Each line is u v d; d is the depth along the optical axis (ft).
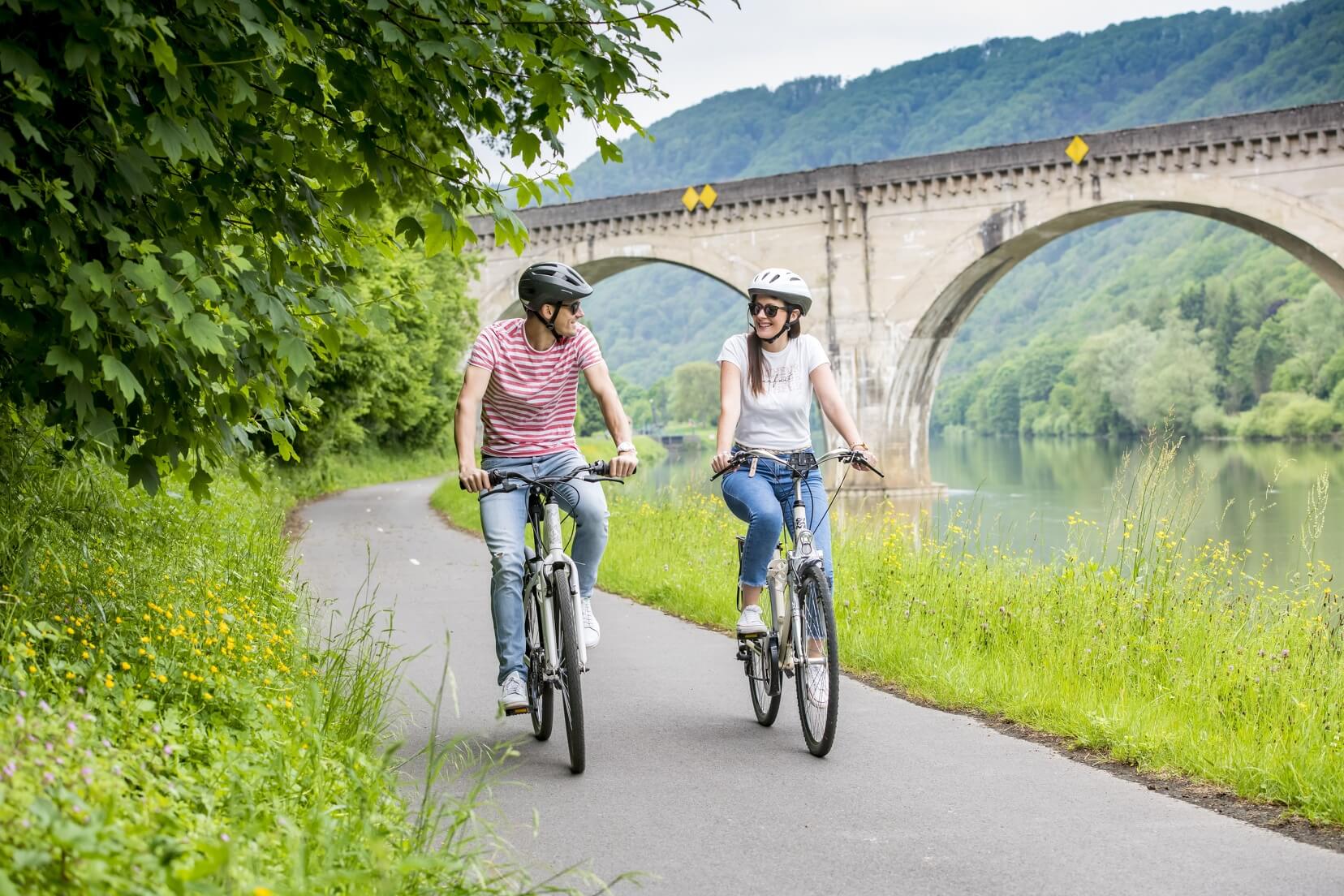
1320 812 14.39
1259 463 204.54
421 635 27.94
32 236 13.32
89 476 21.85
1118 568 26.35
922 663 23.06
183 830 9.53
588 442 289.94
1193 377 346.95
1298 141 146.72
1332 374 313.94
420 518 71.92
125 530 22.36
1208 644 22.63
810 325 180.55
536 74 15.71
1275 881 12.28
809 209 180.34
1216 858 13.01
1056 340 553.64
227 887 8.72
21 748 9.04
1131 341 371.56
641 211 193.67
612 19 15.33
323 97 15.85
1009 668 22.47
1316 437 304.09
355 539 55.93
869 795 15.53
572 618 16.53
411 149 16.38
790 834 13.93
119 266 13.16
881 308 175.63
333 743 14.46
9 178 13.34
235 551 28.32
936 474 209.15
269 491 69.67
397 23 14.99
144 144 13.44
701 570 36.32
